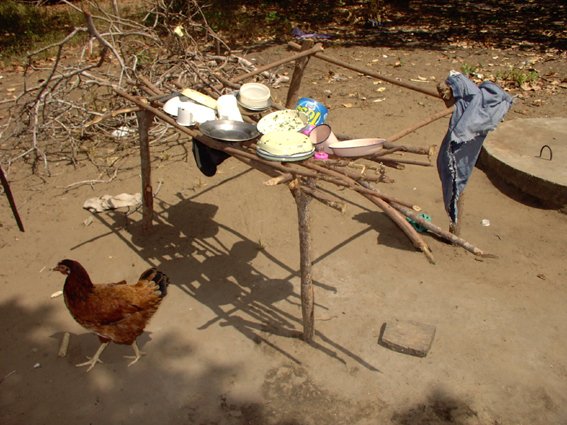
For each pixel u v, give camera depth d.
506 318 4.21
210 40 11.02
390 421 3.42
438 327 4.13
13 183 6.08
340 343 4.00
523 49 10.35
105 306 3.48
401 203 3.20
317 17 12.95
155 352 3.95
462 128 4.04
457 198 4.41
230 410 3.51
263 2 14.09
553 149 6.17
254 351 3.95
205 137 3.68
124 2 13.74
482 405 3.52
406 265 4.80
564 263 4.81
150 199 5.07
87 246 5.07
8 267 4.81
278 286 4.59
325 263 4.83
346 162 3.59
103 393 3.65
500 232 5.24
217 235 5.23
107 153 6.72
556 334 4.05
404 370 3.78
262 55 10.08
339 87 8.53
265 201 5.74
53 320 4.27
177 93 4.43
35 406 3.56
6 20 12.25
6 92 8.48
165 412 3.51
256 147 3.53
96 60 9.75
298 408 3.51
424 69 9.36
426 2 14.51
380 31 11.87
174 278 4.68
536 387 3.64
